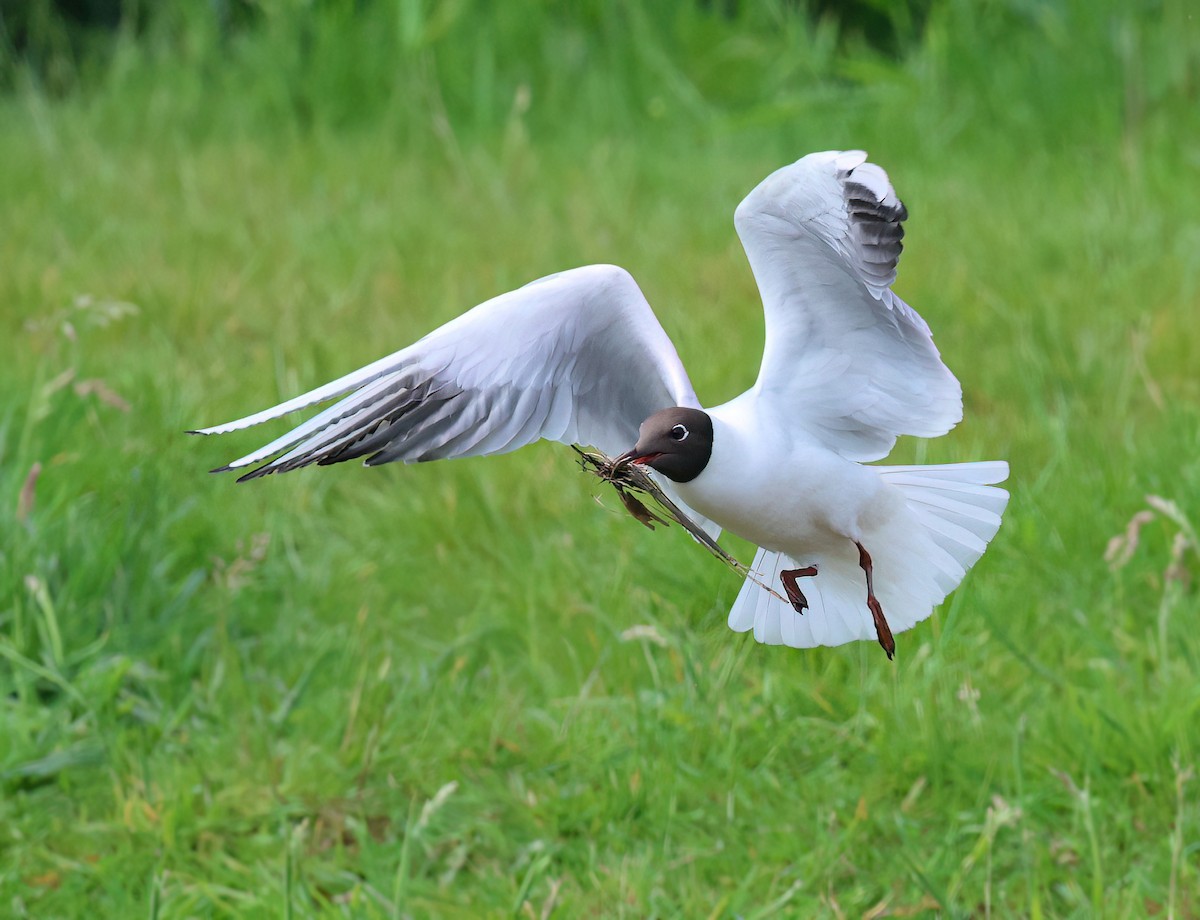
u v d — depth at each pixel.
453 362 6.88
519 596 10.48
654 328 7.04
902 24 23.05
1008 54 20.91
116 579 10.19
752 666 9.76
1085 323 14.59
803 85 21.78
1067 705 9.12
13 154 19.89
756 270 7.09
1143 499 11.05
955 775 8.77
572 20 22.27
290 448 6.73
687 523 6.98
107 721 9.21
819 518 7.18
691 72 21.91
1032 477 11.77
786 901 7.99
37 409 11.07
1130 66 19.98
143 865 8.29
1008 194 18.19
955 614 9.31
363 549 11.38
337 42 21.80
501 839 8.54
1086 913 7.72
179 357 14.16
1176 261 15.98
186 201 18.36
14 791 8.88
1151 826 8.46
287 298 15.36
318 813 8.76
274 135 21.06
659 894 8.01
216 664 9.77
